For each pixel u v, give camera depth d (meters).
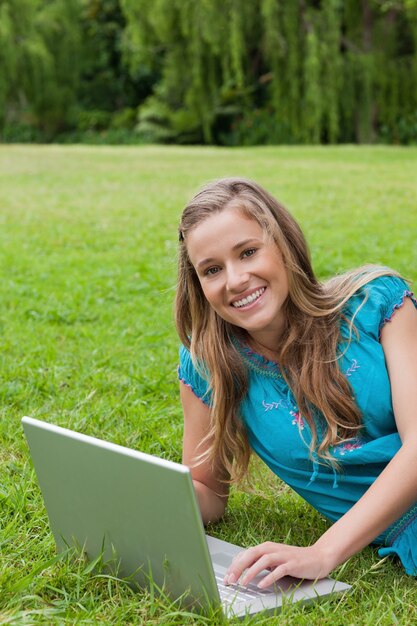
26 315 6.91
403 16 30.14
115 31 41.16
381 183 15.64
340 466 2.88
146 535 2.53
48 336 6.15
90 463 2.59
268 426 2.94
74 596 2.63
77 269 8.97
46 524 3.17
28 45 37.62
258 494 3.48
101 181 17.48
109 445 2.51
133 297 7.55
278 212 2.89
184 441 3.22
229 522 3.27
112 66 41.72
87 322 6.73
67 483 2.72
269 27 28.12
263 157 22.09
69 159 22.48
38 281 8.43
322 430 2.89
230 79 31.94
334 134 28.83
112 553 2.69
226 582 2.51
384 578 2.78
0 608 2.55
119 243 10.59
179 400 4.68
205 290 2.83
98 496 2.63
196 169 19.31
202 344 3.01
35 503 3.35
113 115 40.94
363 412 2.85
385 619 2.48
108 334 6.18
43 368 5.19
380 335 2.89
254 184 2.91
